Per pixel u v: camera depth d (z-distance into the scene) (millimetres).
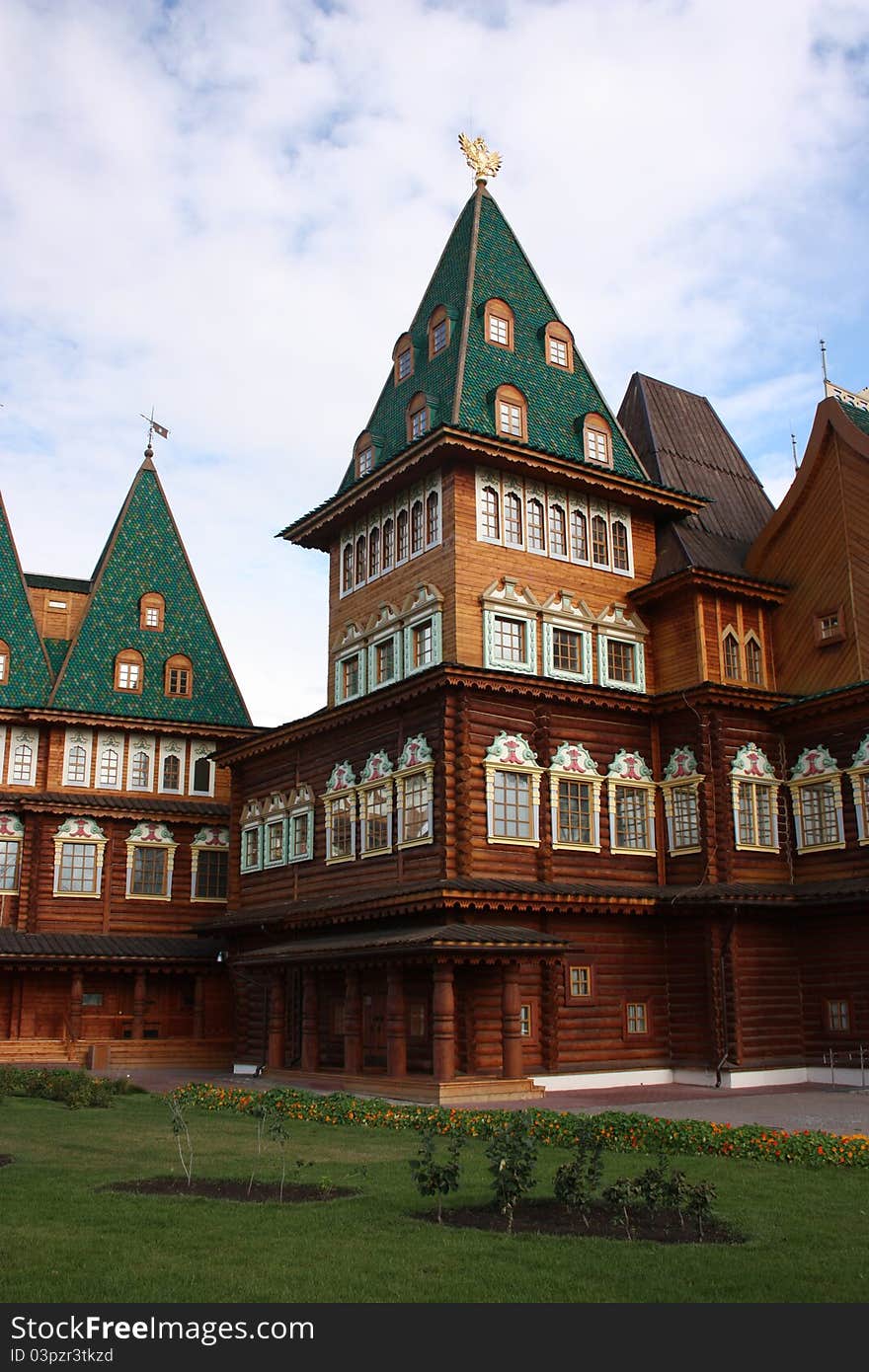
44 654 50281
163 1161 17344
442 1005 27625
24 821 47438
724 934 33281
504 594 35125
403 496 37844
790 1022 33938
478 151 43406
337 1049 35531
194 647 53062
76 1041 43000
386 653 37969
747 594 37031
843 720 34469
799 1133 18812
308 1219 12961
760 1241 12008
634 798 35719
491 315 39000
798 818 35531
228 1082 34375
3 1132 20797
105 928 47438
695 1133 19016
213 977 46938
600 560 37875
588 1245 11766
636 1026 33656
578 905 31781
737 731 35406
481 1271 10719
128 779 49656
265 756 42719
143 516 54938
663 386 44969
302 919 35125
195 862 49906
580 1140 14195
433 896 29594
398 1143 19625
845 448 36375
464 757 32062
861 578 35219
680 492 38656
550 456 35812
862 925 33000
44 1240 11805
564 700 34188
